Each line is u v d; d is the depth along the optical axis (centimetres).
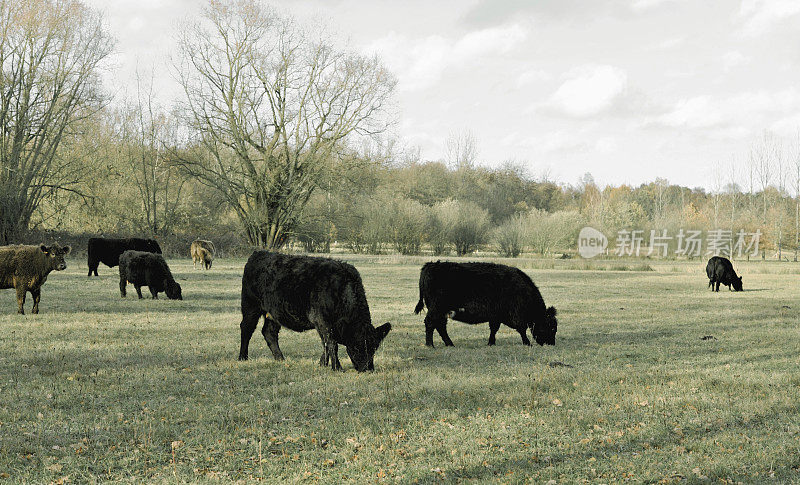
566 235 6184
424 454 570
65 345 1090
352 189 4922
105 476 513
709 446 580
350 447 583
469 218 6075
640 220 7800
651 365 987
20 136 3844
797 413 687
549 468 532
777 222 7538
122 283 1902
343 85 4475
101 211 4553
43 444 584
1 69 3700
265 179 4819
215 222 5356
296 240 5612
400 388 796
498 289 1162
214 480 502
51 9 3719
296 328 936
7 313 1511
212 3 4353
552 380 847
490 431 630
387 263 4566
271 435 616
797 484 487
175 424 648
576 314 1730
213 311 1639
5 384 798
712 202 9125
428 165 8762
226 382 837
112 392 767
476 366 962
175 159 4719
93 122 4500
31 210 4053
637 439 606
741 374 901
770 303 2088
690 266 4778
